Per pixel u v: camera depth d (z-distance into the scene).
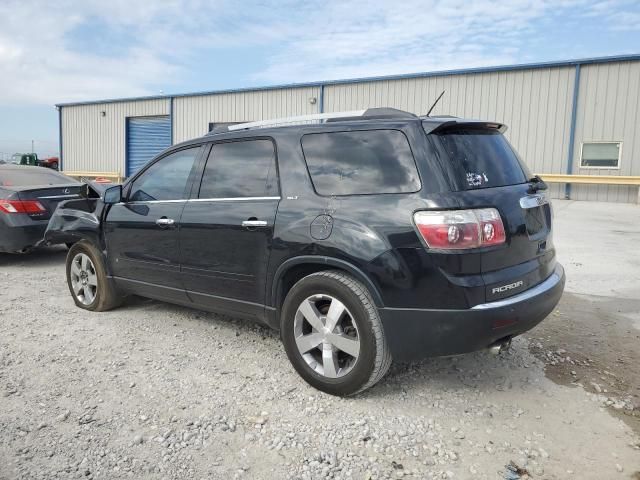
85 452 2.82
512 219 3.25
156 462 2.74
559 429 3.11
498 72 17.64
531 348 4.36
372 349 3.22
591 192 16.80
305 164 3.65
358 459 2.79
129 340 4.46
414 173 3.19
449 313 3.03
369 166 3.37
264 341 4.45
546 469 2.72
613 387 3.67
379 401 3.41
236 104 23.16
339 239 3.29
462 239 3.00
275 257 3.63
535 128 17.31
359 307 3.23
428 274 3.04
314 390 3.55
